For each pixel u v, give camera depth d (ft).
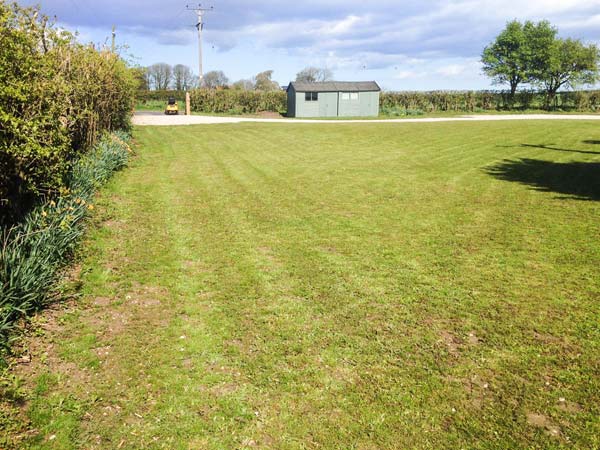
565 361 12.77
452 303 16.10
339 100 130.93
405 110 139.95
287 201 29.76
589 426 10.39
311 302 16.10
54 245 17.51
